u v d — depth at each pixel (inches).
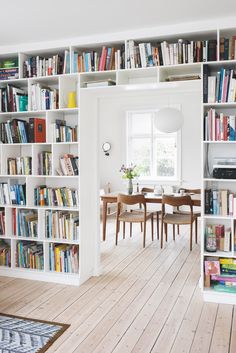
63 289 156.6
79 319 127.6
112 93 169.2
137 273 177.6
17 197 174.6
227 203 145.3
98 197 175.3
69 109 161.0
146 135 339.6
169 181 328.2
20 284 162.9
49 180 180.4
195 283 162.9
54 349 108.0
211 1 123.8
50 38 160.4
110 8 129.0
